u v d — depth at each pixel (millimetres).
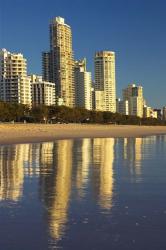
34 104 185500
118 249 8516
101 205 13344
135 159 32031
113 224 10664
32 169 24891
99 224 10656
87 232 9867
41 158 32938
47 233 9773
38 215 11766
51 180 19781
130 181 19359
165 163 28562
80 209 12656
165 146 50375
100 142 61281
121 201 14078
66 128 118938
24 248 8594
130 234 9672
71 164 27969
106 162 29422
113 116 197000
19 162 29562
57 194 15586
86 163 28688
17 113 152875
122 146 50594
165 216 11648
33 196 15117
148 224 10664
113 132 114062
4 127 99875
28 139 68000
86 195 15344
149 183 18688
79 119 177625
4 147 47625
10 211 12336
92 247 8664
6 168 25500
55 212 12195
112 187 17453
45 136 80250
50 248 8602
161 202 13914
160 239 9227
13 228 10234
